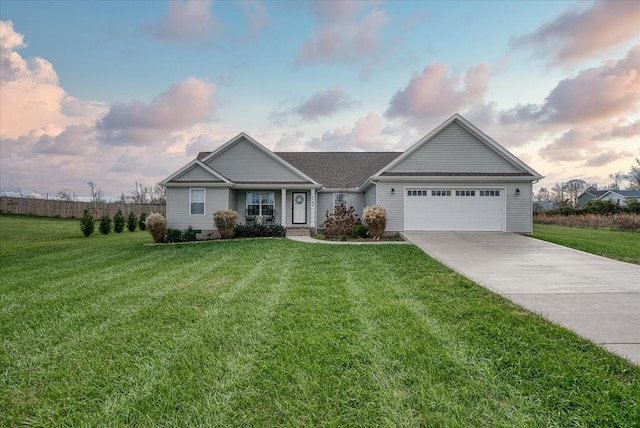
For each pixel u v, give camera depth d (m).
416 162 15.96
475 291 5.89
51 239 19.33
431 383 2.82
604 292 5.85
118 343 3.79
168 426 2.34
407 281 6.67
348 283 6.53
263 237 15.93
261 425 2.34
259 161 17.75
